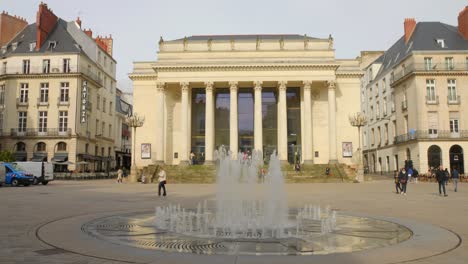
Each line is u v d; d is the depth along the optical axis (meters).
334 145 42.25
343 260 6.52
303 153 43.66
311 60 43.41
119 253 7.04
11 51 51.53
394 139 50.91
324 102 45.97
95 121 54.59
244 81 43.31
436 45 46.62
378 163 57.41
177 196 20.94
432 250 7.31
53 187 30.28
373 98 60.00
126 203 16.98
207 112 43.12
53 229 9.75
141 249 7.41
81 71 49.97
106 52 59.28
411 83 46.50
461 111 44.53
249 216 12.03
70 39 52.38
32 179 32.72
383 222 11.05
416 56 45.72
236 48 45.53
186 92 43.47
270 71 43.28
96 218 11.88
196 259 6.59
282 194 13.47
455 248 7.50
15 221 11.25
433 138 43.69
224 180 14.83
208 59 45.00
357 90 45.91
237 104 46.59
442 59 45.53
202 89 47.06
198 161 45.97
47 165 35.00
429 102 44.66
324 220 11.39
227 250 7.39
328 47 45.38
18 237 8.64
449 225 10.55
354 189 26.50
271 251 7.29
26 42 52.19
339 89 46.12
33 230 9.61
